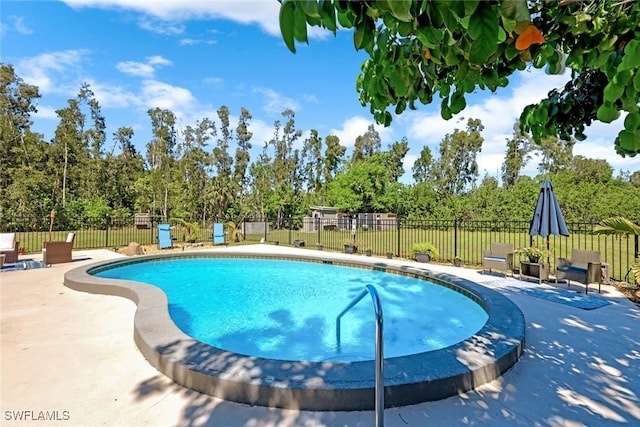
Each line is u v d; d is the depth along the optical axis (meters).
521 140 41.09
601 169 29.23
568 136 2.22
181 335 3.84
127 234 21.09
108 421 2.59
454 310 6.91
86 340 4.21
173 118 46.66
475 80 1.74
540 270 7.40
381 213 32.09
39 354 3.79
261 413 2.70
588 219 19.36
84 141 38.78
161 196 34.53
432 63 1.59
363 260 10.50
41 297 6.20
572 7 1.55
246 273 10.63
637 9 1.38
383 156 34.41
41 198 25.45
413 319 6.43
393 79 1.50
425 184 34.31
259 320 6.41
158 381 3.19
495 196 24.30
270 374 2.94
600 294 6.54
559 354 3.87
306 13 0.85
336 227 25.67
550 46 1.56
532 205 22.28
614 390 3.10
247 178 47.25
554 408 2.81
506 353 3.46
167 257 11.34
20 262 9.70
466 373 3.05
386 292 8.23
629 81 1.32
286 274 10.47
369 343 5.33
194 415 2.67
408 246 15.28
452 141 46.28
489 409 2.80
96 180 35.59
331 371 2.99
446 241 17.44
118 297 6.19
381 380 2.21
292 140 51.41
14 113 33.66
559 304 5.89
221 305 7.37
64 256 9.84
